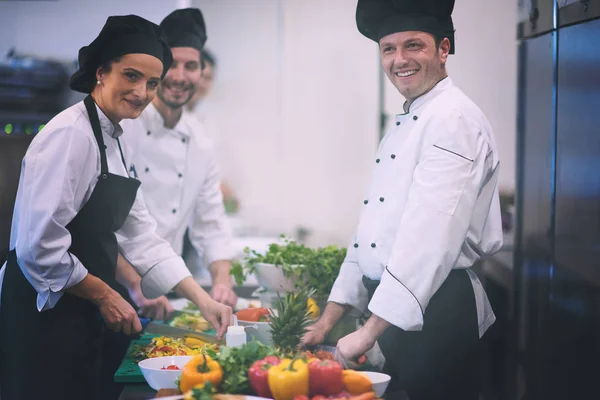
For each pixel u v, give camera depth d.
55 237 2.07
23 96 3.82
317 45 5.21
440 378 2.03
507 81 3.87
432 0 2.00
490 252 2.15
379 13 2.05
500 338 3.51
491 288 3.57
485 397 3.46
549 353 2.93
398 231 1.99
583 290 2.57
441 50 2.06
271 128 5.35
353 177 5.30
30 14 3.74
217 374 1.55
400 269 1.91
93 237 2.20
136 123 2.86
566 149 2.66
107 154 2.25
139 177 2.88
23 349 2.13
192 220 3.17
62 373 2.16
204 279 3.64
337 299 2.18
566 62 2.64
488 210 2.09
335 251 2.49
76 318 2.18
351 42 5.15
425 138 2.02
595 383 2.55
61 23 3.83
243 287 3.27
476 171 1.97
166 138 2.94
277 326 1.82
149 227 2.60
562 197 2.70
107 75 2.19
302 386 1.47
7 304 2.16
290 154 5.38
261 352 1.64
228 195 5.17
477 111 2.05
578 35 2.52
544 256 3.01
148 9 3.76
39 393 2.14
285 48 5.23
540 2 2.92
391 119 4.27
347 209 5.32
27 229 2.06
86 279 2.13
